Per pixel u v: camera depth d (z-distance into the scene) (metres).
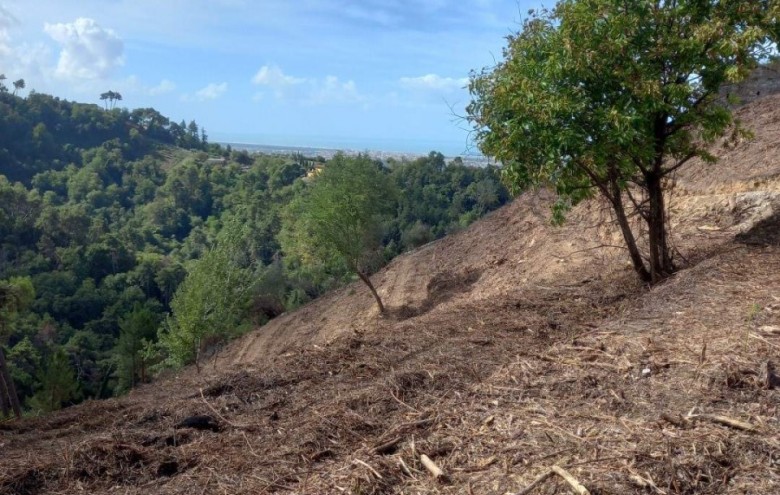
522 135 6.38
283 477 3.52
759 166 9.80
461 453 3.36
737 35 6.02
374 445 3.68
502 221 17.53
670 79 6.48
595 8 6.50
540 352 5.03
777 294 5.18
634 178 7.21
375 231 18.25
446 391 4.49
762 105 12.90
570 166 6.37
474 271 15.35
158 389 7.41
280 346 19.31
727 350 4.14
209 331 18.72
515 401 3.98
